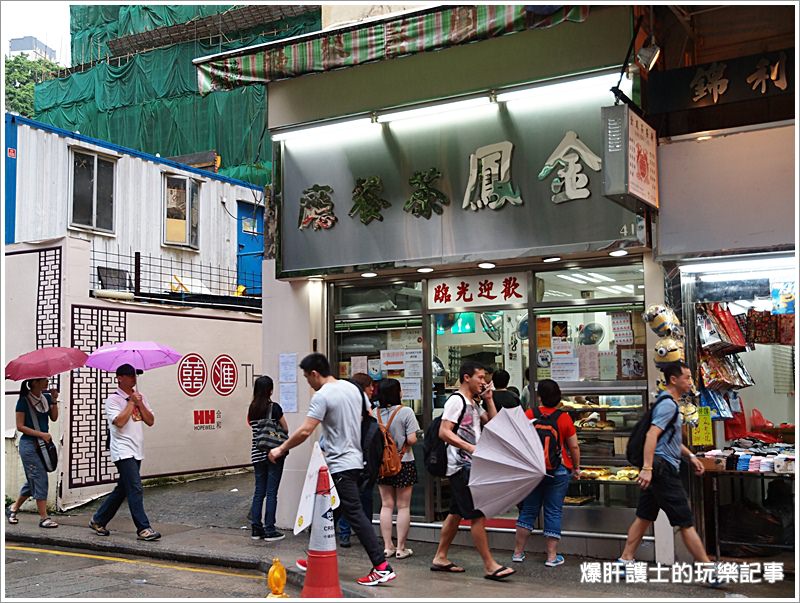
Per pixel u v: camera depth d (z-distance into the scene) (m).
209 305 13.27
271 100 9.41
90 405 10.99
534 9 6.86
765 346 9.93
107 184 15.81
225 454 13.39
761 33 8.23
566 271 8.26
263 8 25.88
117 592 6.57
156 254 16.55
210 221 17.78
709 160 7.18
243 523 9.57
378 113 8.63
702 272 7.62
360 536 6.60
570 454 7.45
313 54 8.12
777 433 9.02
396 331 9.10
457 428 6.89
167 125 26.89
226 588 6.77
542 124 7.95
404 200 8.59
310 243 9.12
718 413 7.87
